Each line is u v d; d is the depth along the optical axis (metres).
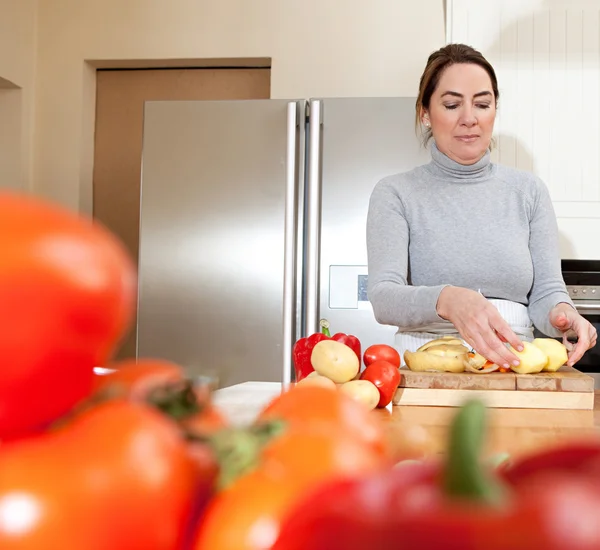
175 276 2.32
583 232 2.49
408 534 0.15
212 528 0.20
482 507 0.15
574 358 1.31
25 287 0.18
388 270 1.50
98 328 0.20
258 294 2.29
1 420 0.19
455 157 1.60
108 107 3.20
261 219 2.30
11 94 3.02
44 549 0.17
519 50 2.52
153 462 0.19
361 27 2.91
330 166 2.28
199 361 2.30
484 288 1.58
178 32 3.01
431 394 1.17
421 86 1.68
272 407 0.29
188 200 2.33
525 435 0.92
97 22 3.06
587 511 0.15
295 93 2.92
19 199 0.20
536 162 2.51
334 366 1.05
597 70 2.50
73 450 0.18
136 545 0.18
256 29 2.96
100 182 3.20
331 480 0.17
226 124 2.33
